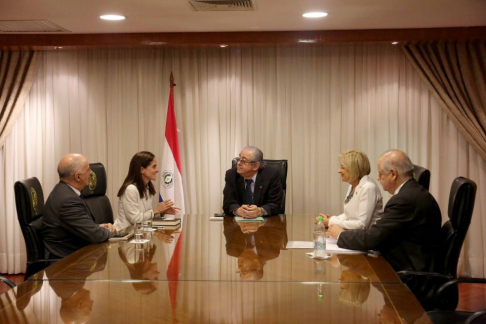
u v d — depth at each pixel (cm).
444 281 284
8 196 521
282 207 430
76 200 322
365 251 277
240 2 375
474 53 492
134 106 523
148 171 391
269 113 519
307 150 520
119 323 167
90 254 271
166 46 499
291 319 171
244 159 410
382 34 475
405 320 171
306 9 398
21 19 421
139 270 235
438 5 388
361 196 321
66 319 171
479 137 491
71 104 524
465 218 283
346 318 172
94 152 525
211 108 521
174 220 375
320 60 516
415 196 291
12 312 178
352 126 514
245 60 518
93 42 485
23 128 522
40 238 330
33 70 517
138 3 375
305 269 236
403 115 511
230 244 296
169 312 177
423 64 499
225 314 175
